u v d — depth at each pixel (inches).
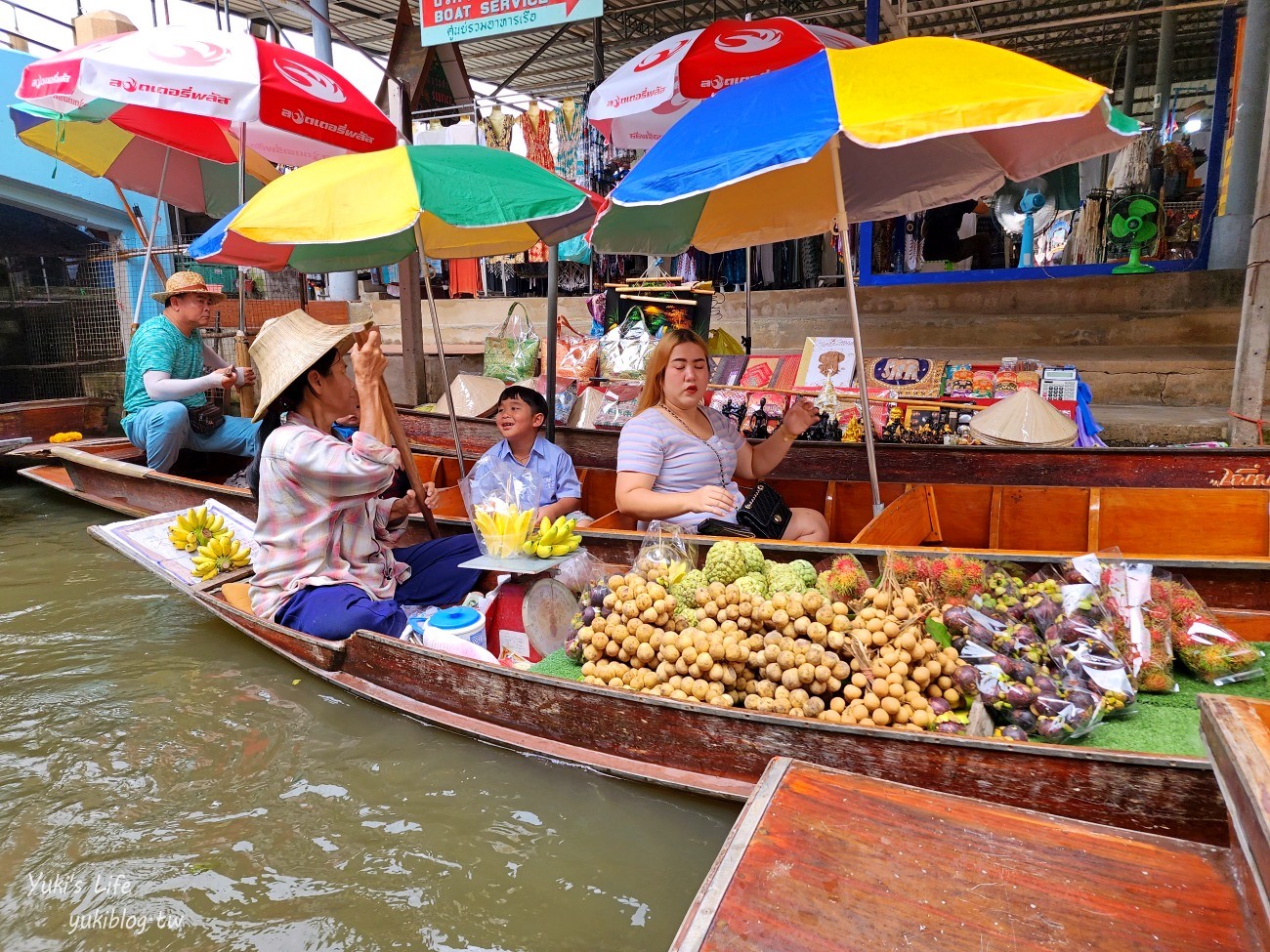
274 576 131.1
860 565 112.3
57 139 283.0
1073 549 151.3
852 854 61.2
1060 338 296.5
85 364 365.7
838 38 244.1
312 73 229.0
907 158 164.7
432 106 378.6
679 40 240.8
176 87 203.8
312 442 123.3
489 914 78.8
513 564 120.6
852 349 242.5
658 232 181.0
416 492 151.5
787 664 94.7
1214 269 286.0
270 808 96.0
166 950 75.1
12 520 244.5
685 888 81.7
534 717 103.0
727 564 111.4
